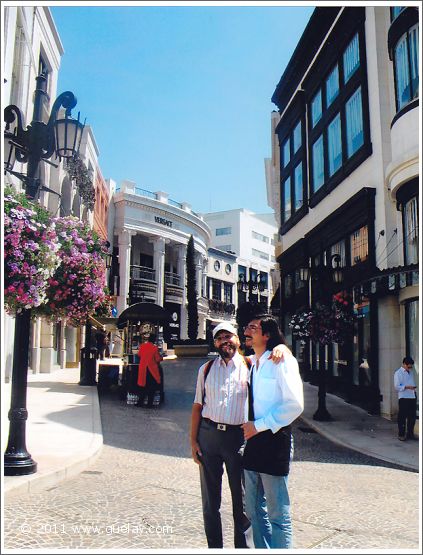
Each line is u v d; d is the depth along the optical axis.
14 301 5.39
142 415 11.91
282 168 23.62
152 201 42.31
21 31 16.69
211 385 4.11
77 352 28.34
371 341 13.16
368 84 14.41
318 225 17.56
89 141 30.17
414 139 11.31
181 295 45.88
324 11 17.89
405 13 11.92
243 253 71.56
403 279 11.12
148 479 6.41
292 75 21.75
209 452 4.05
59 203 23.34
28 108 17.30
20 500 5.35
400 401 9.84
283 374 3.46
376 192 13.70
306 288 19.25
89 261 6.43
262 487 3.70
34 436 8.40
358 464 7.87
